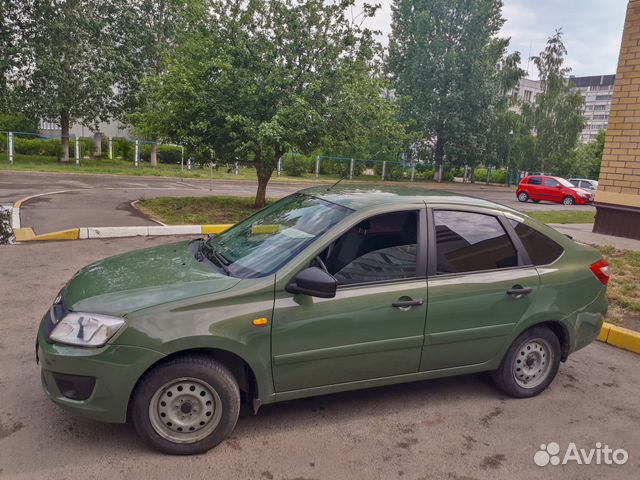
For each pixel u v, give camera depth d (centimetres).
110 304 302
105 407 293
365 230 356
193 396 307
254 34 1281
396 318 350
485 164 4525
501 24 4062
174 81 1238
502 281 385
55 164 2592
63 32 2480
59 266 718
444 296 364
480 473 311
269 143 1227
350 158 3716
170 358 303
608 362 505
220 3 1273
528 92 8056
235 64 1255
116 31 2711
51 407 353
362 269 347
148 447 313
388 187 445
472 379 445
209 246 404
